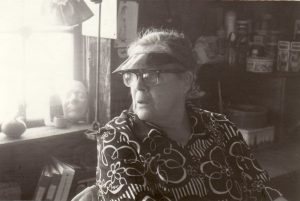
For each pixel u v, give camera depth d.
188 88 1.36
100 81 2.28
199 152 1.38
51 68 2.29
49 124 2.23
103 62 2.24
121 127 1.30
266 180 1.51
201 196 1.30
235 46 2.68
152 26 2.45
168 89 1.29
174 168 1.29
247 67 2.65
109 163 1.25
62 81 2.33
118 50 2.22
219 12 2.82
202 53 2.58
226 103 2.79
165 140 1.32
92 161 2.36
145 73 1.28
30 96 2.25
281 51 2.71
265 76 2.62
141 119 1.33
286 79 2.70
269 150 2.63
